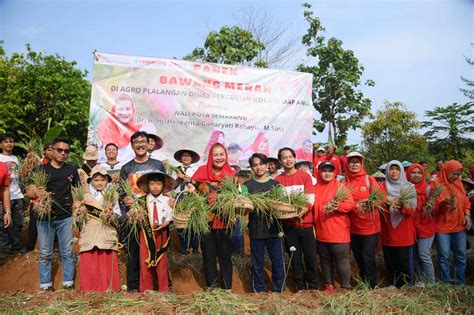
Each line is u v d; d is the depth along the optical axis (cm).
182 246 647
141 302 417
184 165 694
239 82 870
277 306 415
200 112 845
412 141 1625
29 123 1182
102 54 798
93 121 789
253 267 523
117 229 512
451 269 683
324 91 1446
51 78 1179
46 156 618
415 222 588
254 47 1358
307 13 1476
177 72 834
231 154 859
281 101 891
